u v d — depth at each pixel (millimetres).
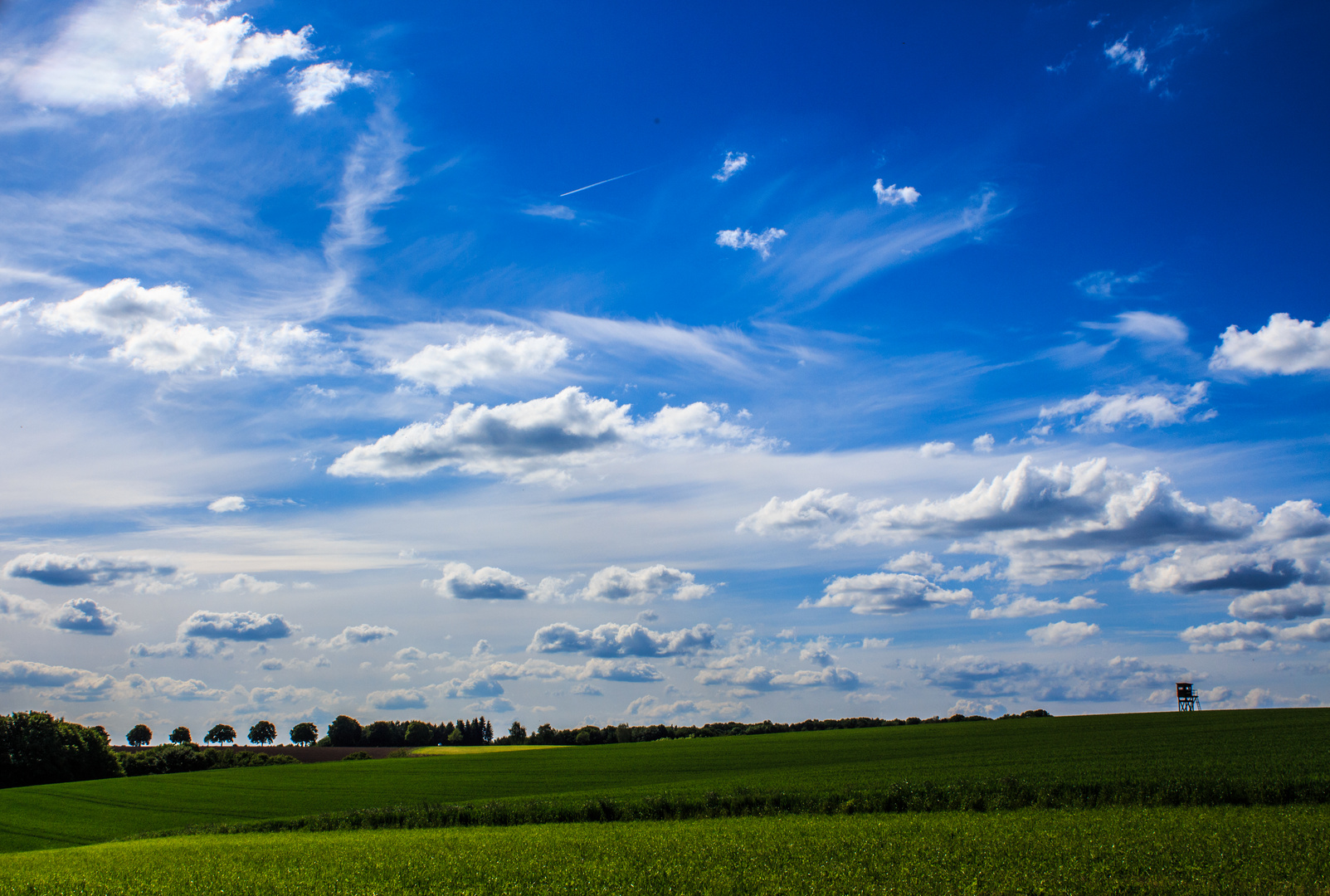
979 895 16094
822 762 59969
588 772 63188
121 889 20250
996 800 32344
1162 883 16406
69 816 51750
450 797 52438
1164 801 30750
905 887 16969
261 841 33406
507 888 18750
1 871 24391
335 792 57906
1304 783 30484
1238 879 16672
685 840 25719
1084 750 52156
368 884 19984
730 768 59938
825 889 17094
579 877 19906
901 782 38688
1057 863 19016
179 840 36688
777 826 28875
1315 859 18547
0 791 64750
